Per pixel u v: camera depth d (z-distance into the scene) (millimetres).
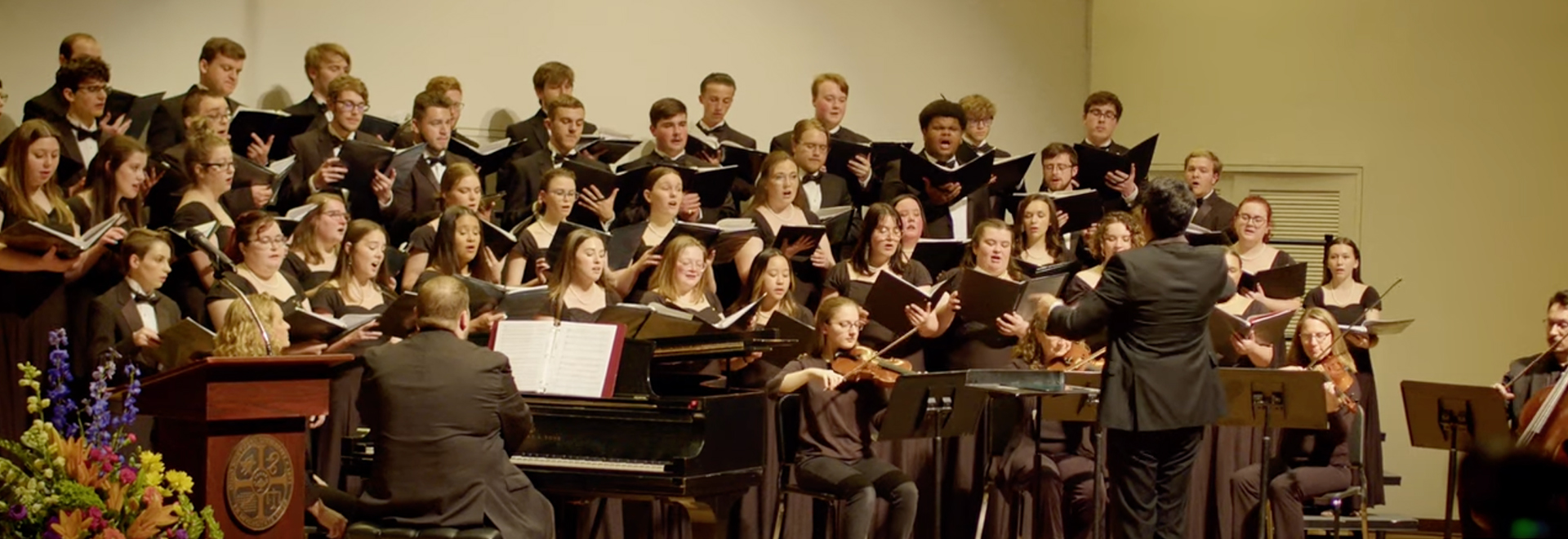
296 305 6859
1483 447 2662
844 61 11008
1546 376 8008
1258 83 11203
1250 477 7645
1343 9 11117
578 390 6082
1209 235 8219
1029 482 7414
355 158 7836
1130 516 6051
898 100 11156
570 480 6051
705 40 10609
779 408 6996
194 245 6738
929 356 7945
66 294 6770
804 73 10898
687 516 7094
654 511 7023
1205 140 11258
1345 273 9031
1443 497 10953
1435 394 7223
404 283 7758
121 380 6578
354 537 5609
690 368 7125
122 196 7164
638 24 10422
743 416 6266
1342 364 7742
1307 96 11156
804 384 6789
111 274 6848
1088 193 8531
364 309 7105
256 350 5934
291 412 4938
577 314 7109
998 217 9195
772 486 7277
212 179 7293
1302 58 11156
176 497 4828
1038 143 11406
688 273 7398
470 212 7477
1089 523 7504
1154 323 5895
